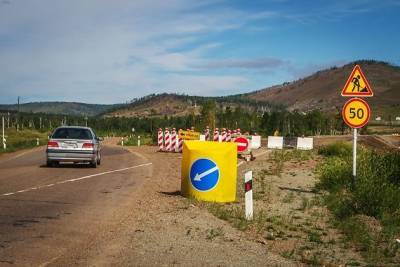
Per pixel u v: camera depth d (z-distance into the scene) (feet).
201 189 42.75
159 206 38.88
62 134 69.87
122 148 135.23
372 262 25.76
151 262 23.48
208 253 25.54
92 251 25.09
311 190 51.83
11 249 25.09
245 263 24.06
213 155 42.52
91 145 69.46
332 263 25.18
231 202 42.60
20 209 36.11
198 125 218.38
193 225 32.04
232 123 394.32
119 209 37.27
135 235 28.78
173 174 63.41
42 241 26.94
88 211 36.14
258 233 31.14
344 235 31.76
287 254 26.25
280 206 41.65
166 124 428.15
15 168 68.90
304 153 111.14
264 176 63.05
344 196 44.34
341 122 460.55
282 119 433.89
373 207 38.52
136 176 60.70
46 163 74.43
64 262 23.06
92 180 55.62
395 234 32.55
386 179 50.29
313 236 30.81
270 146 146.82
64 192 45.50
